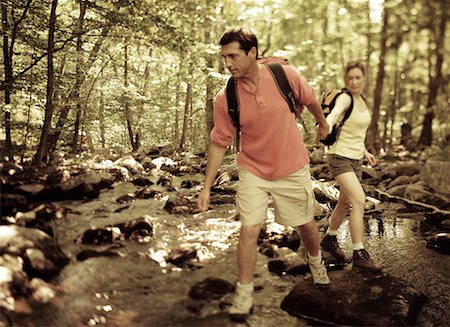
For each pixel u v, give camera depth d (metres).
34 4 9.15
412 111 25.78
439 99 22.42
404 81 24.38
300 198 3.10
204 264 3.75
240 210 3.01
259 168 3.01
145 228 4.38
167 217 5.21
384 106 25.89
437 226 5.61
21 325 2.52
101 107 14.95
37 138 10.17
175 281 3.38
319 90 24.31
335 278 3.47
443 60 21.78
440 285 3.78
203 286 3.20
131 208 5.53
